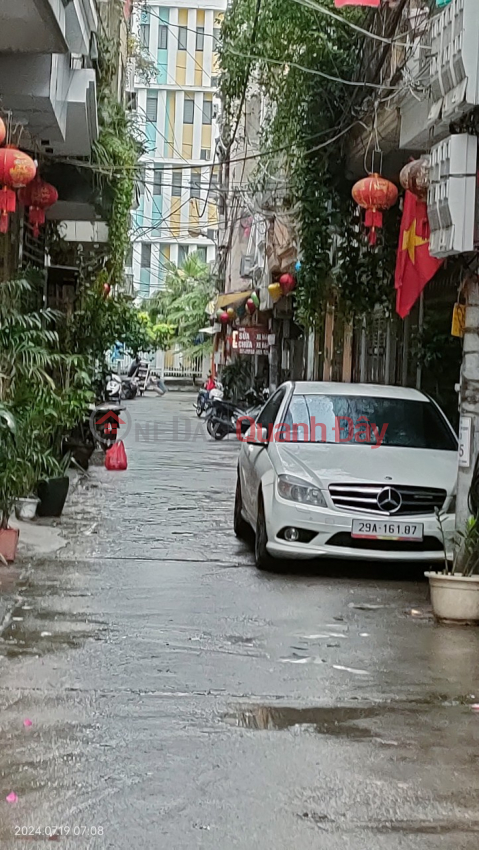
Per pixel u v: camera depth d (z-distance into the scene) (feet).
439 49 28.35
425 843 14.01
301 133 50.55
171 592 29.43
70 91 39.83
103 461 67.10
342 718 19.15
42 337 35.70
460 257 28.76
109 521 42.32
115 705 19.40
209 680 21.22
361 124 45.21
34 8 29.19
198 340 196.95
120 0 64.69
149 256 233.14
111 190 56.65
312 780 16.11
